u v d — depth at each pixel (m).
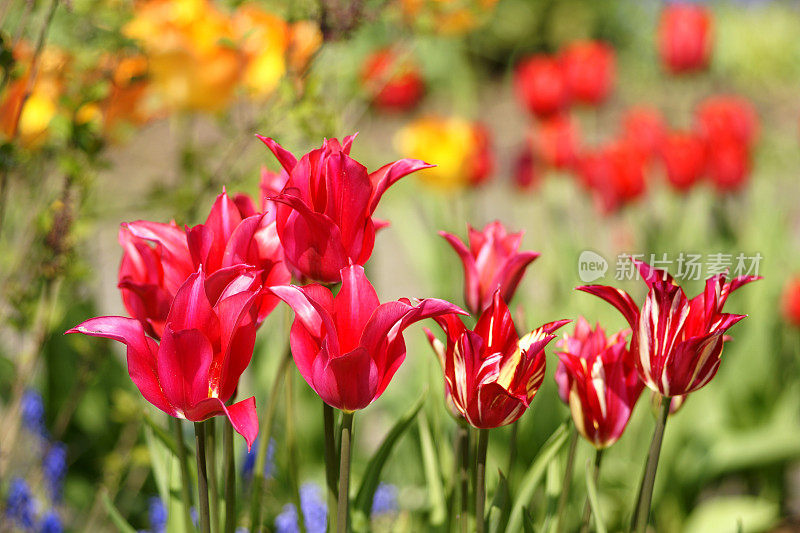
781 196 4.86
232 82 1.54
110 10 1.43
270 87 1.62
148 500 2.06
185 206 1.64
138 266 1.09
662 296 1.01
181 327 0.98
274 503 1.63
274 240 1.06
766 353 2.62
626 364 1.07
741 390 2.60
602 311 2.15
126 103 1.52
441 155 2.71
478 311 1.15
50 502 1.70
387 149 5.09
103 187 2.02
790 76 8.54
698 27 3.28
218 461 1.58
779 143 6.12
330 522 1.07
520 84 3.01
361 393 0.99
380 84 1.95
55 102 1.45
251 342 0.99
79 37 1.44
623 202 2.59
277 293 1.00
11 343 1.98
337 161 1.02
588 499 1.10
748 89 8.16
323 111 1.53
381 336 0.99
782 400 2.61
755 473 2.63
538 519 1.37
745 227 2.97
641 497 1.06
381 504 1.70
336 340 0.98
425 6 1.84
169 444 1.18
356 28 1.55
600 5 9.20
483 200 4.95
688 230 2.79
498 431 1.89
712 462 2.38
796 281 2.54
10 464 1.74
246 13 1.60
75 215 1.43
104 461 1.95
